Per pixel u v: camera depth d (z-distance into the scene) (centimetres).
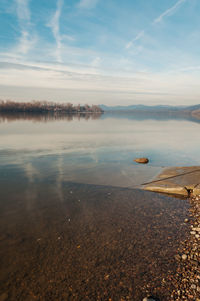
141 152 2139
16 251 570
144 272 496
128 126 5866
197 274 478
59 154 1953
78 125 5944
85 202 905
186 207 873
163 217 780
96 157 1855
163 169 1447
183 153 2122
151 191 1053
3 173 1316
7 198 928
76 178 1244
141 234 661
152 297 422
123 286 456
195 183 1098
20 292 440
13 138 2992
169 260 535
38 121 7519
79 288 452
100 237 643
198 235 644
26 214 783
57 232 666
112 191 1043
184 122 8606
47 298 426
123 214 801
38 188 1062
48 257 548
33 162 1623
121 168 1489
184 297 419
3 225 701
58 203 887
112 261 536
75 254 562
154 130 4675
